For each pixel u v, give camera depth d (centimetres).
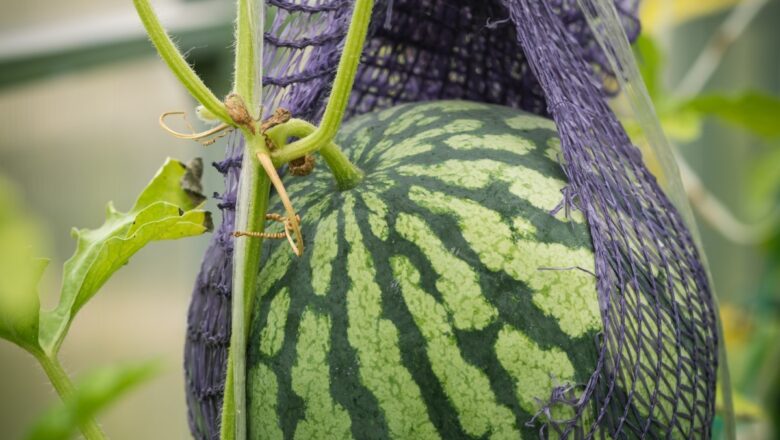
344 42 68
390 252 64
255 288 65
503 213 64
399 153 68
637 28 78
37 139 137
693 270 69
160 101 135
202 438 70
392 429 62
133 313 134
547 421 62
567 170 65
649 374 64
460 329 62
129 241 66
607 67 77
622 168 68
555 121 66
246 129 63
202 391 69
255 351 65
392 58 75
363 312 63
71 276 69
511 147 67
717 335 70
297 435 63
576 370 62
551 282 63
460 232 64
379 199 65
